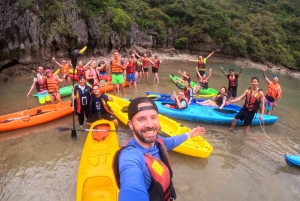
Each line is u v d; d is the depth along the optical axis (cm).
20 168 423
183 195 370
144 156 118
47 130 569
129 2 2934
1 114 663
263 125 603
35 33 1319
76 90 534
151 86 1052
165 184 118
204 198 367
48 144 505
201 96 909
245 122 577
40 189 375
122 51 2289
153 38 2902
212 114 648
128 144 123
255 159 490
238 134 595
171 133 538
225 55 3072
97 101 530
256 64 2912
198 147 474
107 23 2175
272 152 522
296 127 682
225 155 496
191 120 647
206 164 459
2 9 1216
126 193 98
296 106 947
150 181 116
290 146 555
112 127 492
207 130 606
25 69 1281
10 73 1219
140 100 123
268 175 439
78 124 605
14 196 359
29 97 837
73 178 402
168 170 122
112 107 629
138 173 106
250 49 3050
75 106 545
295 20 3791
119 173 112
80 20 1706
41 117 597
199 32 3025
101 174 359
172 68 1786
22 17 1255
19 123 566
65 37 1550
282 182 422
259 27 3362
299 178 437
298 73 2800
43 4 1445
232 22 3309
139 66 1120
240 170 448
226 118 626
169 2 3428
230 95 871
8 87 988
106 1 2453
